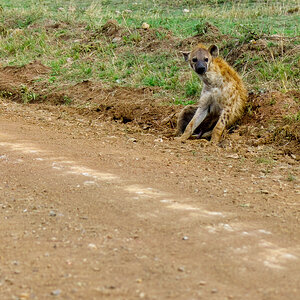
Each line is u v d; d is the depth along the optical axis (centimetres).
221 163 1139
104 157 1124
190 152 1238
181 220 747
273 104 1471
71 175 969
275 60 1784
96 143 1280
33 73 2180
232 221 750
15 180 947
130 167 1048
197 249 655
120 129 1498
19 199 848
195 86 1756
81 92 1914
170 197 852
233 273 595
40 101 1961
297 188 954
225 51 1928
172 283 572
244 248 660
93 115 1686
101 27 2466
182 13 2755
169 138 1423
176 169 1054
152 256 637
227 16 2497
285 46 1839
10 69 2247
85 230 718
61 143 1254
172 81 1831
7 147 1188
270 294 550
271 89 1599
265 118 1432
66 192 873
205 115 1473
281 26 2197
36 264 622
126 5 3072
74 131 1430
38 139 1291
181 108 1639
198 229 715
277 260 631
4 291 560
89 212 782
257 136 1363
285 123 1371
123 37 2278
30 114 1678
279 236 703
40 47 2455
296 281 579
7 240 693
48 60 2305
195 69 1442
